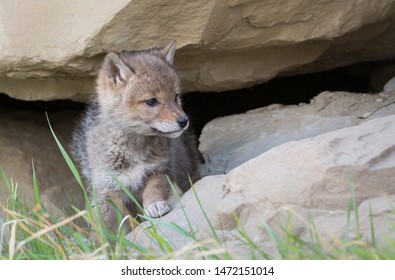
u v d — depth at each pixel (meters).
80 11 10.38
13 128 13.95
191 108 14.88
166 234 8.52
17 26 10.65
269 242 7.41
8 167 13.12
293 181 7.68
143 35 10.49
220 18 10.40
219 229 8.00
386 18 11.63
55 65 10.79
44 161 13.47
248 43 10.97
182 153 11.64
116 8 10.15
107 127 10.55
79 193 13.24
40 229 8.31
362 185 7.41
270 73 11.91
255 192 7.91
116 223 10.59
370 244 6.90
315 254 6.76
